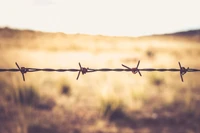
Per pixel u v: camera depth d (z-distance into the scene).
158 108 9.05
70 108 8.78
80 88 11.00
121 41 34.59
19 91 9.06
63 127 7.53
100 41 33.09
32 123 7.50
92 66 16.95
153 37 41.00
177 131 7.48
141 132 7.38
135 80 12.52
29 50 22.55
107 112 8.43
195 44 33.12
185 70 4.62
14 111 8.01
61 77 11.02
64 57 19.89
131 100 9.33
